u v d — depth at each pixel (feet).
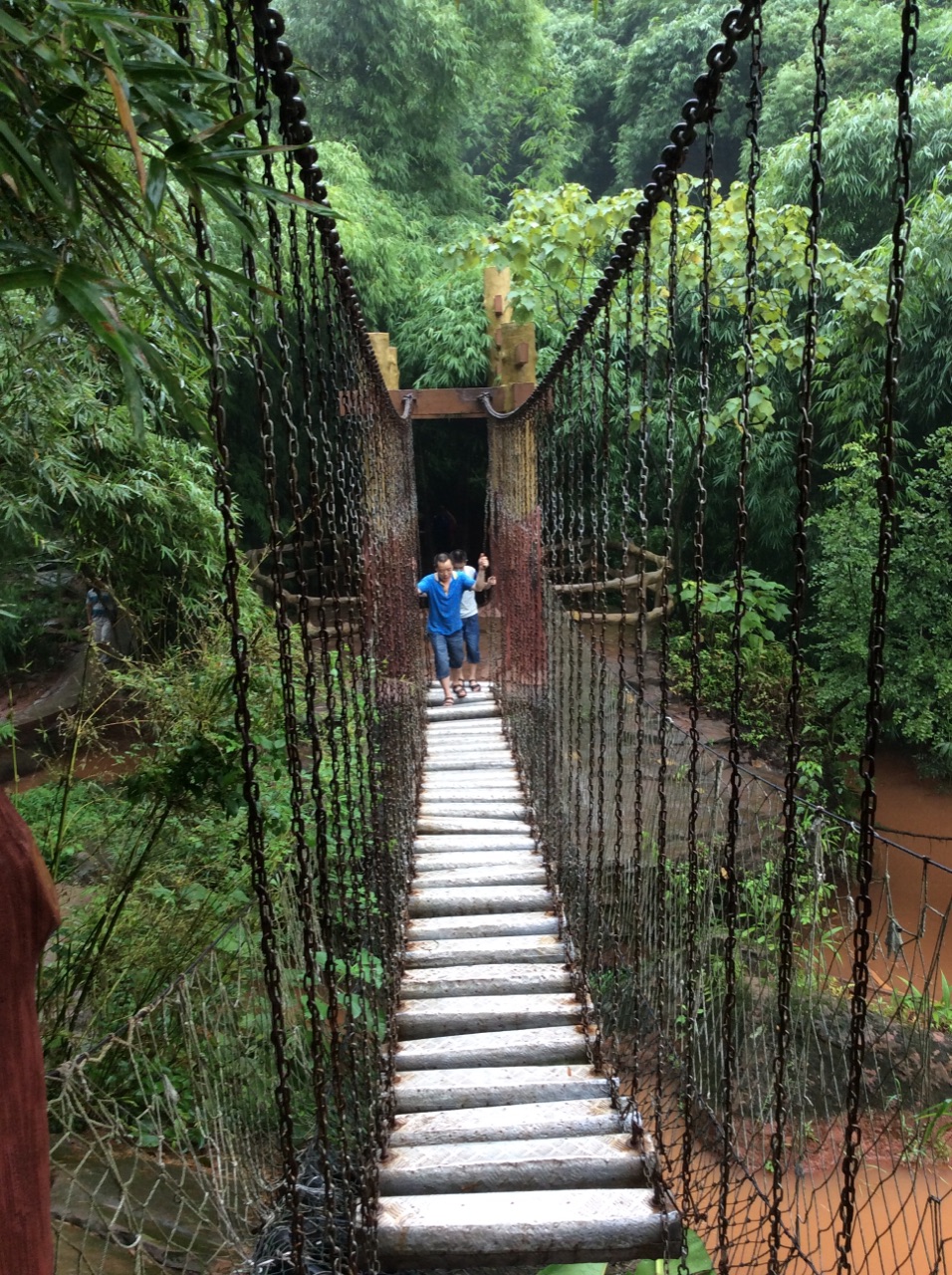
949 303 21.81
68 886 9.09
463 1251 5.94
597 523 7.38
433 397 22.38
